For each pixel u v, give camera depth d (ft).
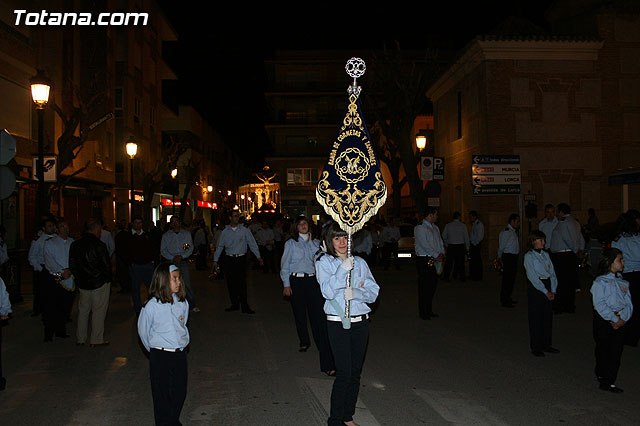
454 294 48.24
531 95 78.23
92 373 24.40
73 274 29.60
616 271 20.99
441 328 33.37
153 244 38.37
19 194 77.30
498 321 35.55
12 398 20.95
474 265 58.65
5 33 71.20
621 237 27.81
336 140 18.06
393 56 95.35
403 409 19.13
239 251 40.37
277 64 182.19
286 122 183.62
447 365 24.84
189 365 25.41
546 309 26.53
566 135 78.69
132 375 24.02
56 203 85.40
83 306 29.73
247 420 18.35
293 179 183.52
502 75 77.82
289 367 24.97
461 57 83.71
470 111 84.58
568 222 37.81
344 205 17.70
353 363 17.07
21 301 46.01
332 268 17.21
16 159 73.77
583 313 37.81
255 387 21.98
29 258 39.83
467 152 86.28
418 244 36.55
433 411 18.93
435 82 98.89
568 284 37.63
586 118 79.05
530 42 77.00
